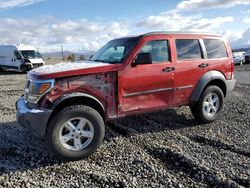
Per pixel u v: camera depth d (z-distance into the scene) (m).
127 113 5.80
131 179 4.41
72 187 4.24
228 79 7.37
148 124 7.10
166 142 5.88
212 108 7.12
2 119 7.84
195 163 4.85
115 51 6.23
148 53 5.70
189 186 4.22
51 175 4.62
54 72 5.09
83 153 5.13
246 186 4.21
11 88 14.49
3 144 5.92
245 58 35.22
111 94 5.56
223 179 4.32
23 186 4.30
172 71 6.29
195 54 6.78
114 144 5.84
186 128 6.81
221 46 7.30
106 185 4.28
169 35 6.39
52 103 5.01
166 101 6.32
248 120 7.45
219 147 5.64
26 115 5.01
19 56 26.05
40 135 5.00
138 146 5.73
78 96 5.16
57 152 4.99
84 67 5.34
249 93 11.68
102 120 5.30
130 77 5.71
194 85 6.70
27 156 5.33
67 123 5.04
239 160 5.01
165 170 4.72
